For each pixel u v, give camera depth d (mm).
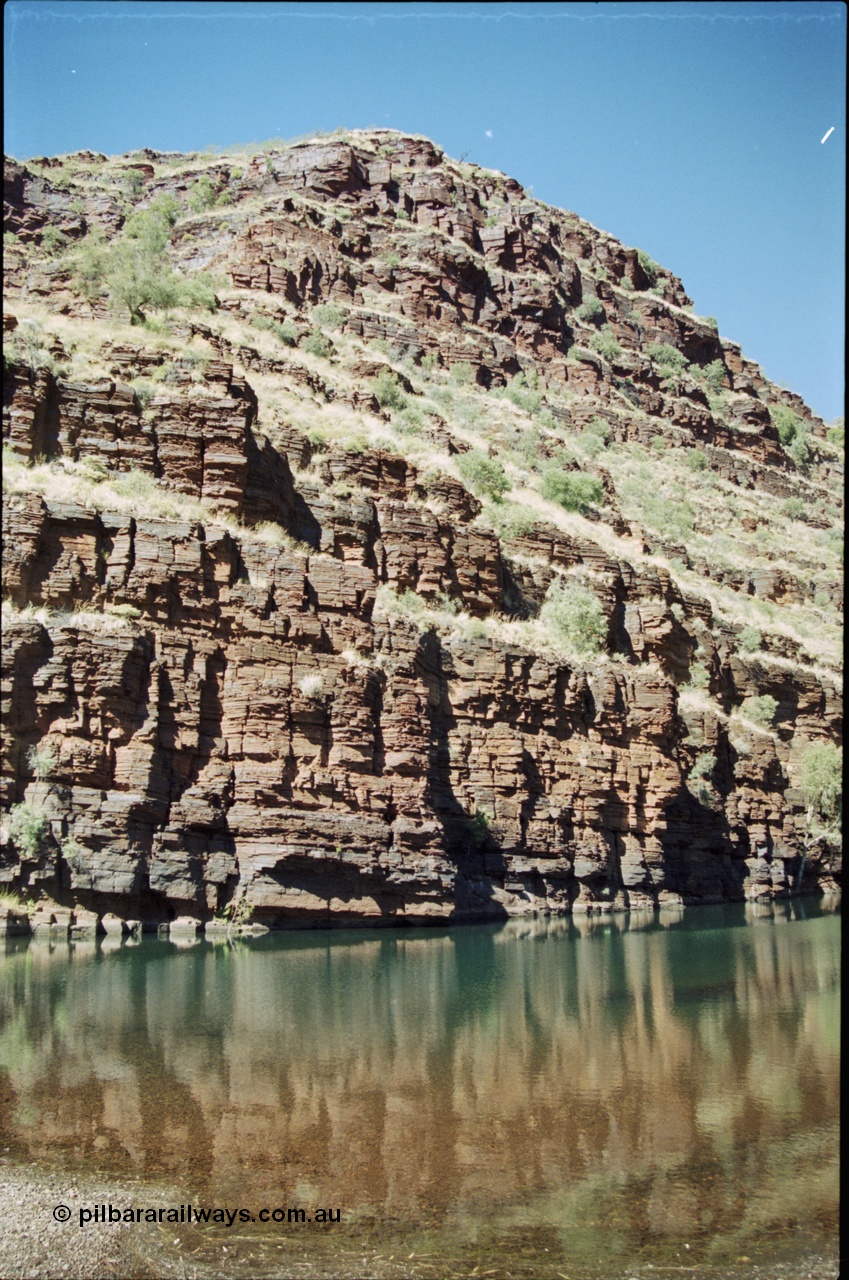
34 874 32094
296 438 49188
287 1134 17828
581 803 50781
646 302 143250
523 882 47312
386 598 45625
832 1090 20547
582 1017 26266
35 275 66000
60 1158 16766
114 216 103000
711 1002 28422
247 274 88688
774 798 68250
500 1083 20672
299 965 31141
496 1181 16469
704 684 66750
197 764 36406
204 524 38812
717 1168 17078
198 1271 14102
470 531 53094
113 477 39000
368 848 38562
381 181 113438
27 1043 21953
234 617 38188
